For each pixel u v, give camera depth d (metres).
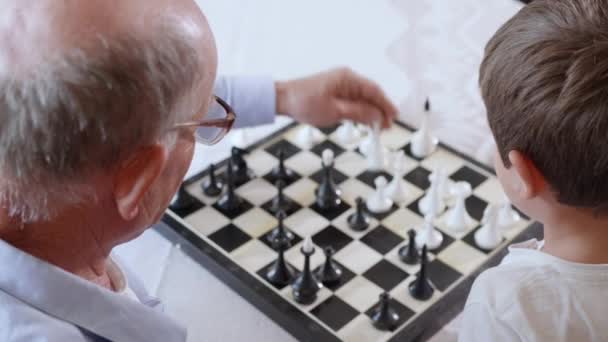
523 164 0.94
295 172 1.92
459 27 2.30
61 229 0.86
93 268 0.95
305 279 1.54
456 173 1.91
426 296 1.57
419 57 2.22
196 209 1.77
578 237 0.99
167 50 0.76
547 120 0.88
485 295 1.02
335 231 1.75
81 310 0.88
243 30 2.38
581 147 0.88
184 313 1.53
